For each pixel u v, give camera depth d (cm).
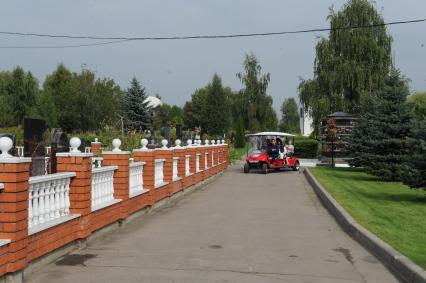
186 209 1521
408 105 2572
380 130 2562
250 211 1490
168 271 766
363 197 1780
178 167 1927
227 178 2856
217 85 8619
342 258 881
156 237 1047
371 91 4350
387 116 2544
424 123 1684
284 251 930
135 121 6069
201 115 8669
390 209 1470
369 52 4438
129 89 6278
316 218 1370
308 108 4753
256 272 771
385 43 4497
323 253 920
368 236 992
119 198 1159
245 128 7906
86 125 5775
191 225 1212
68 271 754
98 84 5791
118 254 876
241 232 1127
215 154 2969
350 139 2911
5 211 643
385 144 2509
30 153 1498
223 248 945
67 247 866
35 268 742
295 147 5156
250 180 2714
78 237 900
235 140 7244
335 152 3762
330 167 3566
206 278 730
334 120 3650
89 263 805
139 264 806
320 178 2536
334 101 4472
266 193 2039
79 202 896
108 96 5772
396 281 736
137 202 1305
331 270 794
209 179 2686
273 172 3378
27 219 679
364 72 4381
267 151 3334
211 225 1218
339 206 1455
